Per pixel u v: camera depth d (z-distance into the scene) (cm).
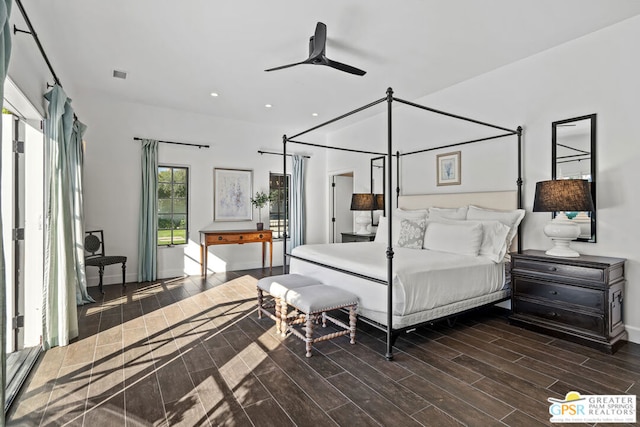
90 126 474
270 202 632
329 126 632
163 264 532
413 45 328
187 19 282
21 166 273
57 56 346
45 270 268
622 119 290
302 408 188
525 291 313
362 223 558
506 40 319
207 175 567
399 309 257
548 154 339
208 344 275
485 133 397
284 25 291
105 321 330
